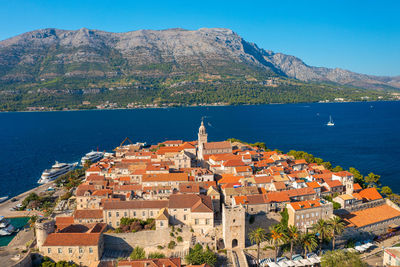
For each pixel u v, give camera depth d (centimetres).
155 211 13175
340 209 13988
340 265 10131
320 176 16812
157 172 17225
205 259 10344
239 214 11469
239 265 10550
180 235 12112
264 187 15825
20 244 13050
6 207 17662
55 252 11069
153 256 11319
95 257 11100
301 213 12381
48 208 16700
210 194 14250
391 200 16488
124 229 12525
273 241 11856
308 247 11106
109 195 14888
